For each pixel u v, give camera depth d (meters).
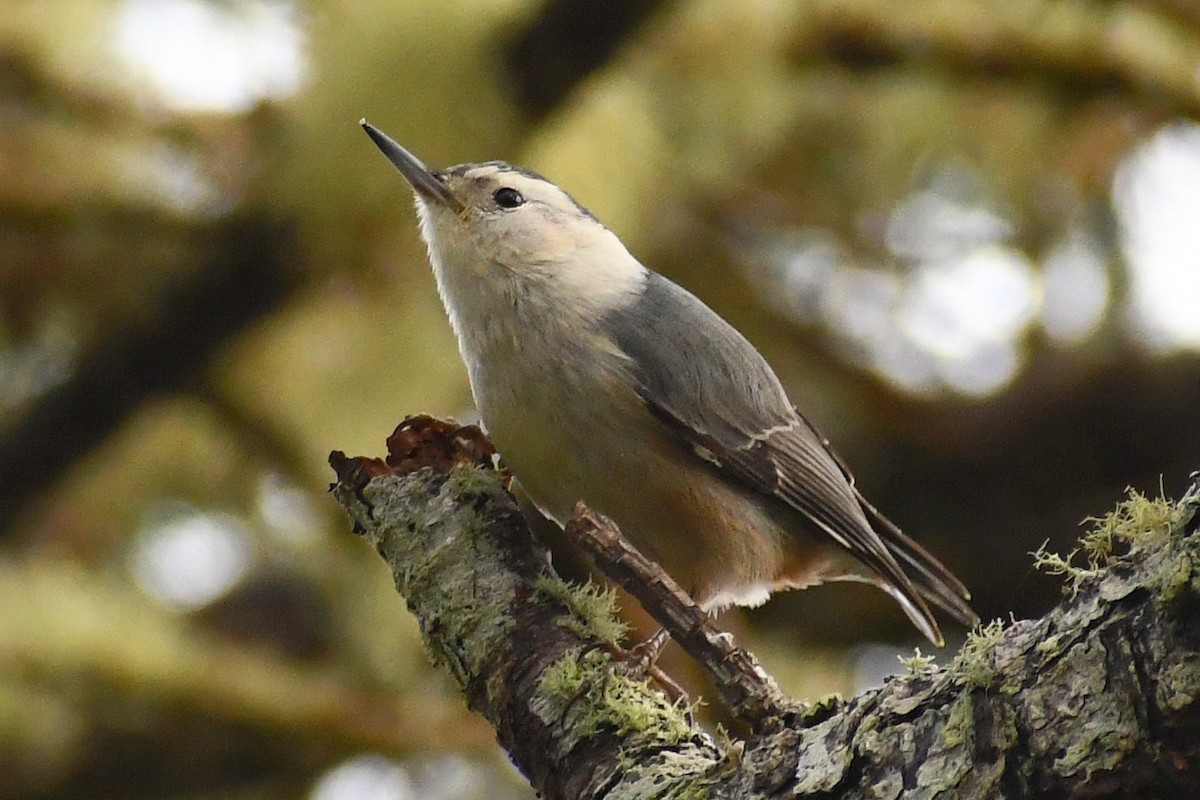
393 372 10.20
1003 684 4.11
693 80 10.28
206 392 10.32
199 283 9.88
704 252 11.50
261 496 11.26
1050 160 10.88
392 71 9.59
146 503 11.02
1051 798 3.99
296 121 9.65
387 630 10.73
